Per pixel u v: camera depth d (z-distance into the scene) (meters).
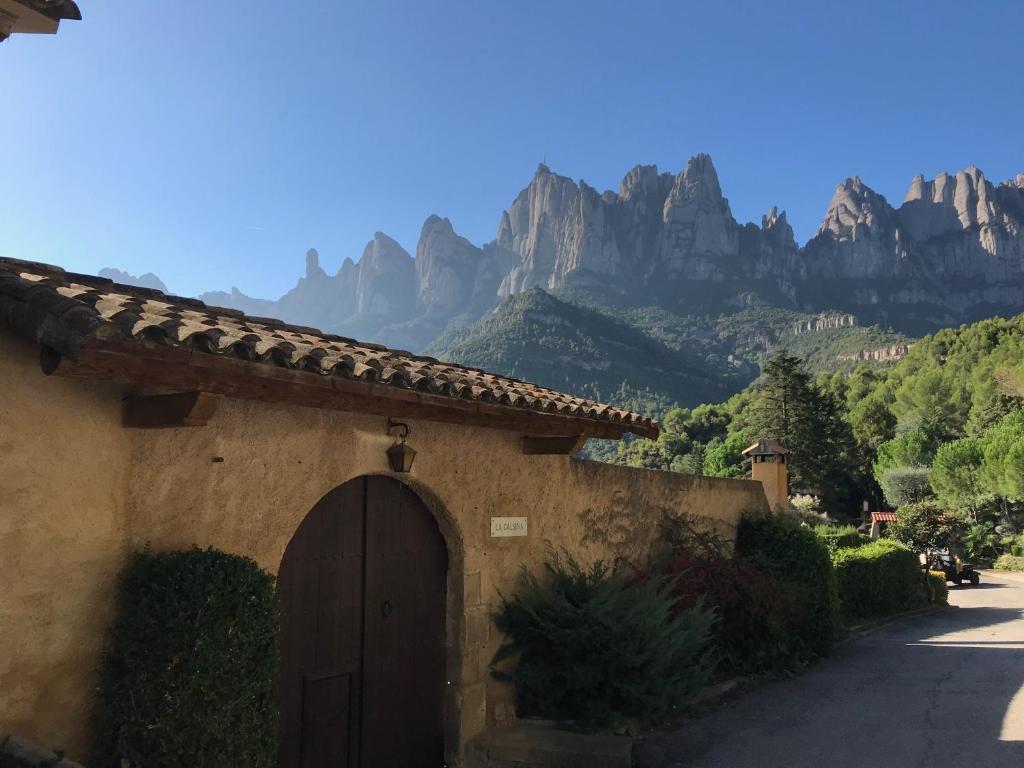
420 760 5.11
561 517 6.55
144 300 3.73
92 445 3.16
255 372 3.11
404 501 5.15
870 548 15.12
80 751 3.06
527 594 5.80
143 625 3.08
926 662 9.07
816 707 6.71
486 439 5.63
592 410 5.68
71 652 3.06
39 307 2.62
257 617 3.32
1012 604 18.52
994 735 5.75
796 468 53.56
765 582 8.12
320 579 4.51
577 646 5.62
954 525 29.20
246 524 3.79
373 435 4.59
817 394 56.03
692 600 7.44
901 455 50.03
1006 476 35.81
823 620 9.29
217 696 3.11
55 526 3.02
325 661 4.49
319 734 4.43
